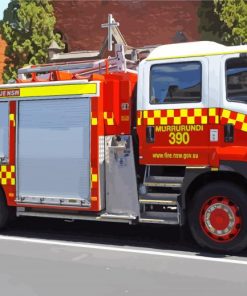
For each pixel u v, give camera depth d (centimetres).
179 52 689
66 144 753
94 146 729
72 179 751
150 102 702
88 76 773
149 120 700
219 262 638
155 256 671
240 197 653
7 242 763
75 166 747
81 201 741
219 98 658
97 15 2789
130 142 718
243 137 644
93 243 755
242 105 646
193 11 2572
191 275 584
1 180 809
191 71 679
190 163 673
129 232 831
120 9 2723
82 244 746
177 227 858
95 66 816
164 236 799
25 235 816
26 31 2408
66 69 837
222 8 2036
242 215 655
